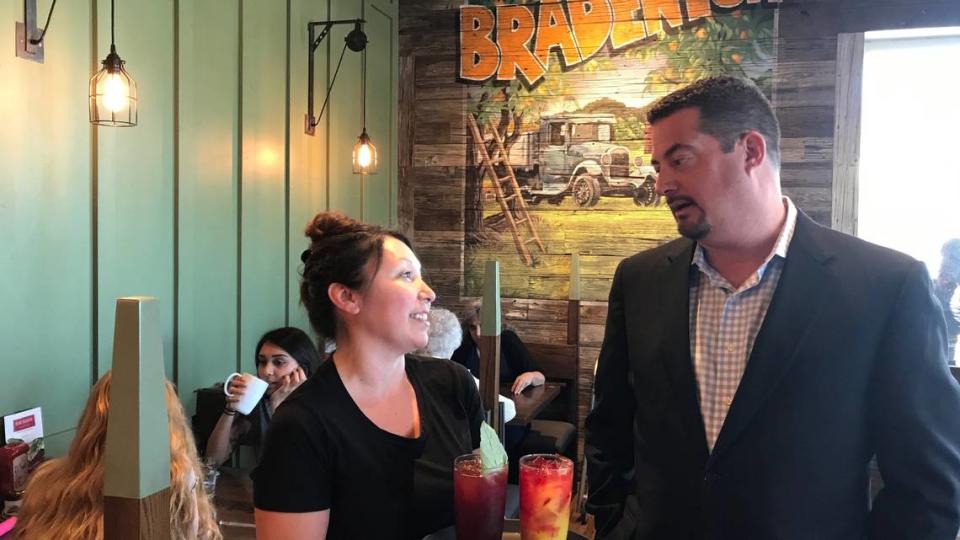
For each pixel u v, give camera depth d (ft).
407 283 3.86
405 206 14.39
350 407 3.77
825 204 12.26
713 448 3.59
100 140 7.21
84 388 7.17
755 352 3.53
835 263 3.57
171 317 8.34
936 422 3.28
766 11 12.37
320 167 11.60
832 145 12.17
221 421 7.76
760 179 3.54
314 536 3.58
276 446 3.60
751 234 3.59
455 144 14.07
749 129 3.48
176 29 8.24
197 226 8.73
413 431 4.00
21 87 6.36
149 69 7.86
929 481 3.25
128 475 2.38
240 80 9.49
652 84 13.00
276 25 10.27
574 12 13.30
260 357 8.45
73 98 6.92
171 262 8.32
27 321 6.51
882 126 12.39
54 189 6.73
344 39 12.20
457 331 9.79
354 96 12.60
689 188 3.54
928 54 12.12
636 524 4.01
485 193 13.96
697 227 3.58
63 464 3.71
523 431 11.05
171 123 8.24
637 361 4.04
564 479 3.41
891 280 3.44
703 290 3.89
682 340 3.82
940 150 12.17
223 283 9.28
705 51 12.71
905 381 3.32
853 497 3.47
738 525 3.51
